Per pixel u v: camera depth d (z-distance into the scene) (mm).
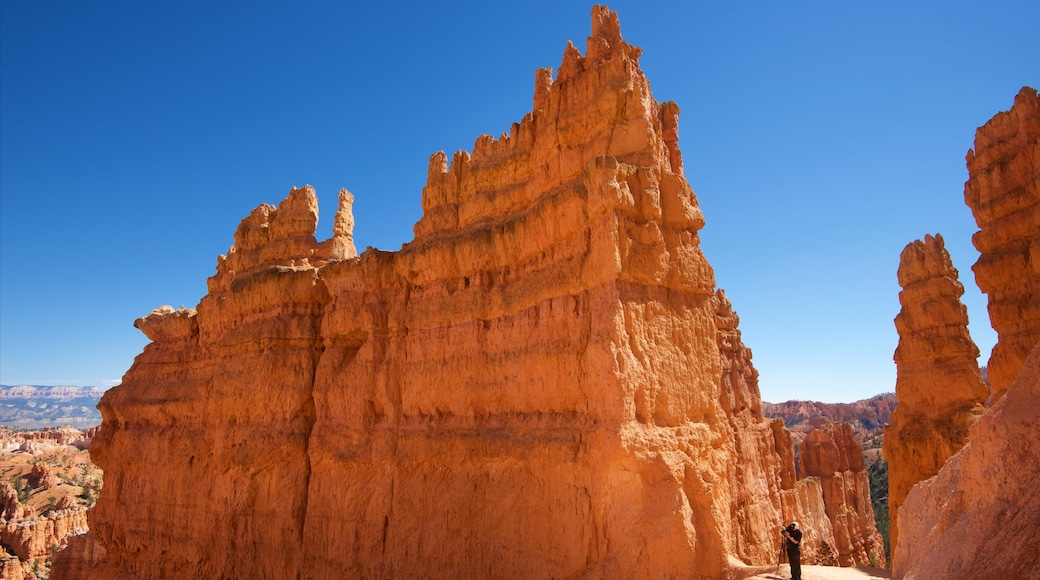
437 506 18312
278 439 22625
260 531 22484
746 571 14320
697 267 16891
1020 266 18891
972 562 10188
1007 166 19641
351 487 20547
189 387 27219
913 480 22703
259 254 27156
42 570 67438
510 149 19953
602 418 14625
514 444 16969
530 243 17812
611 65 17219
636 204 15914
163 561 25500
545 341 16766
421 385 19688
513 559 16312
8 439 161750
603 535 14445
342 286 23031
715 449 16328
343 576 19797
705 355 16766
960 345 22672
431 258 20250
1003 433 10992
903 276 25016
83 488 108938
